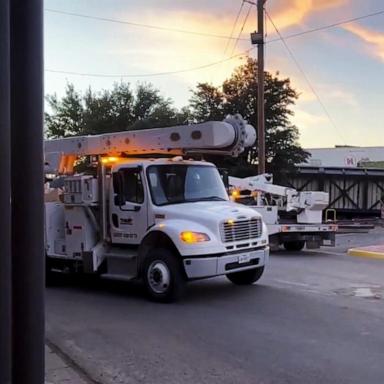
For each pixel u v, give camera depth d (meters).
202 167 10.64
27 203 2.41
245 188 18.31
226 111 29.75
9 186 2.22
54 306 9.24
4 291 2.19
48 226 11.28
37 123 2.44
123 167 10.24
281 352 6.40
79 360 6.22
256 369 5.81
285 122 29.88
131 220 10.11
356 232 24.23
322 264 14.18
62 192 11.29
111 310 8.84
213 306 8.96
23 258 2.41
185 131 9.97
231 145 9.94
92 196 10.41
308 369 5.78
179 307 8.93
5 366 2.20
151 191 9.84
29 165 2.42
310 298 9.55
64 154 11.89
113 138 10.92
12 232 2.40
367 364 5.94
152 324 7.84
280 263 14.35
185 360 6.16
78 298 9.96
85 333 7.40
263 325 7.69
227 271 9.38
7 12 2.21
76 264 10.96
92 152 11.34
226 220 9.40
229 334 7.23
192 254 8.98
